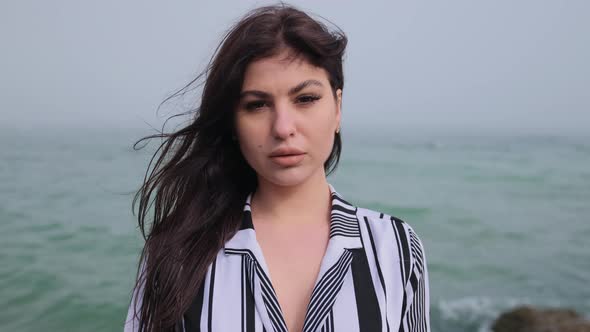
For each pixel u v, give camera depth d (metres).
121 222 12.50
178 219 1.44
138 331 1.41
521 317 7.09
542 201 19.39
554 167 31.45
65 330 6.80
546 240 12.98
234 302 1.25
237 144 1.47
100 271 9.00
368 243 1.34
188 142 1.50
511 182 24.69
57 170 22.56
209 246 1.34
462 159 35.59
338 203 1.40
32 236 11.32
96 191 16.95
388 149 44.00
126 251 10.14
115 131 77.62
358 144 50.38
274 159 1.23
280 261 1.32
